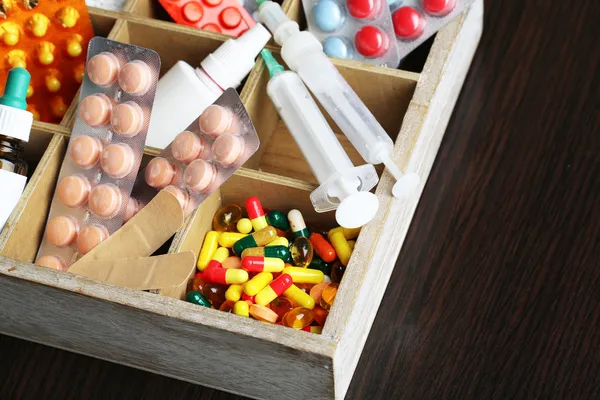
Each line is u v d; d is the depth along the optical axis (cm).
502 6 126
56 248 98
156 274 89
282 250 101
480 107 120
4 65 105
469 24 111
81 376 102
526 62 122
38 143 103
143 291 86
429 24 110
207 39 109
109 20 111
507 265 108
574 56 122
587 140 116
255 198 102
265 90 109
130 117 97
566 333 103
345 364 90
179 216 92
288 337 83
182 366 97
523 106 119
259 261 99
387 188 95
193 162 96
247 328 83
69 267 97
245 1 118
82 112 98
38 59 106
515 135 117
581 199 112
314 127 102
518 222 111
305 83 105
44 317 96
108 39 100
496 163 115
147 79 98
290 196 102
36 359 104
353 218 91
